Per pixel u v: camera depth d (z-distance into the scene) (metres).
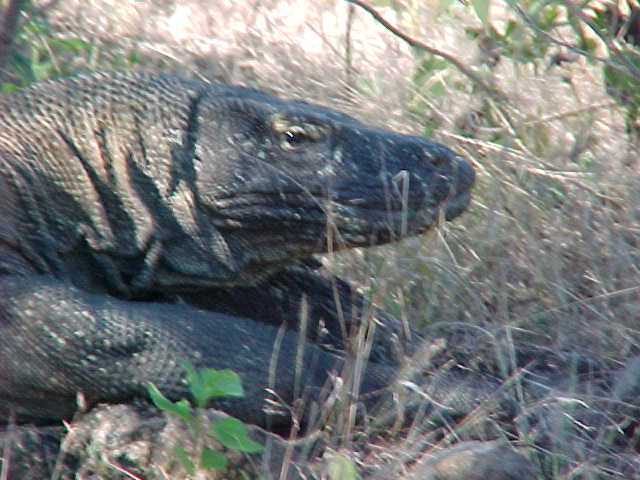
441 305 10.16
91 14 14.06
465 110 12.02
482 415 7.98
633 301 10.09
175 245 8.63
